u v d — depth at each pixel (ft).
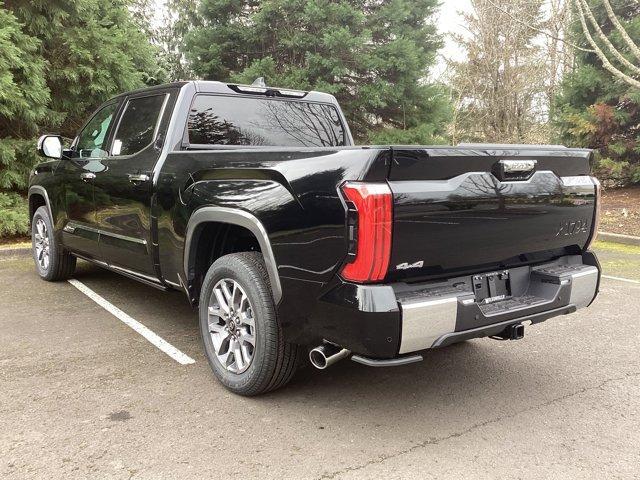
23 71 27.35
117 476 8.23
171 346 13.70
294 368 10.55
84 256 17.60
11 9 28.04
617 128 42.19
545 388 11.59
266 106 14.97
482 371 12.51
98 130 16.94
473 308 9.23
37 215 19.84
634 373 12.43
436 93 41.47
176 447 9.05
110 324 15.33
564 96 44.62
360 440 9.39
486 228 9.59
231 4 40.63
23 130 29.86
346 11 37.73
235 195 10.57
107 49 30.50
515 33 50.14
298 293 9.45
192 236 11.80
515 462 8.76
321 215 8.90
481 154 9.30
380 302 8.37
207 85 13.89
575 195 11.15
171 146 13.16
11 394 10.89
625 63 27.12
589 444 9.34
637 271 23.48
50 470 8.34
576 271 11.10
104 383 11.48
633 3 40.91
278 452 8.96
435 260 9.08
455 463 8.72
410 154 8.50
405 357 8.86
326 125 16.21
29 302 17.38
